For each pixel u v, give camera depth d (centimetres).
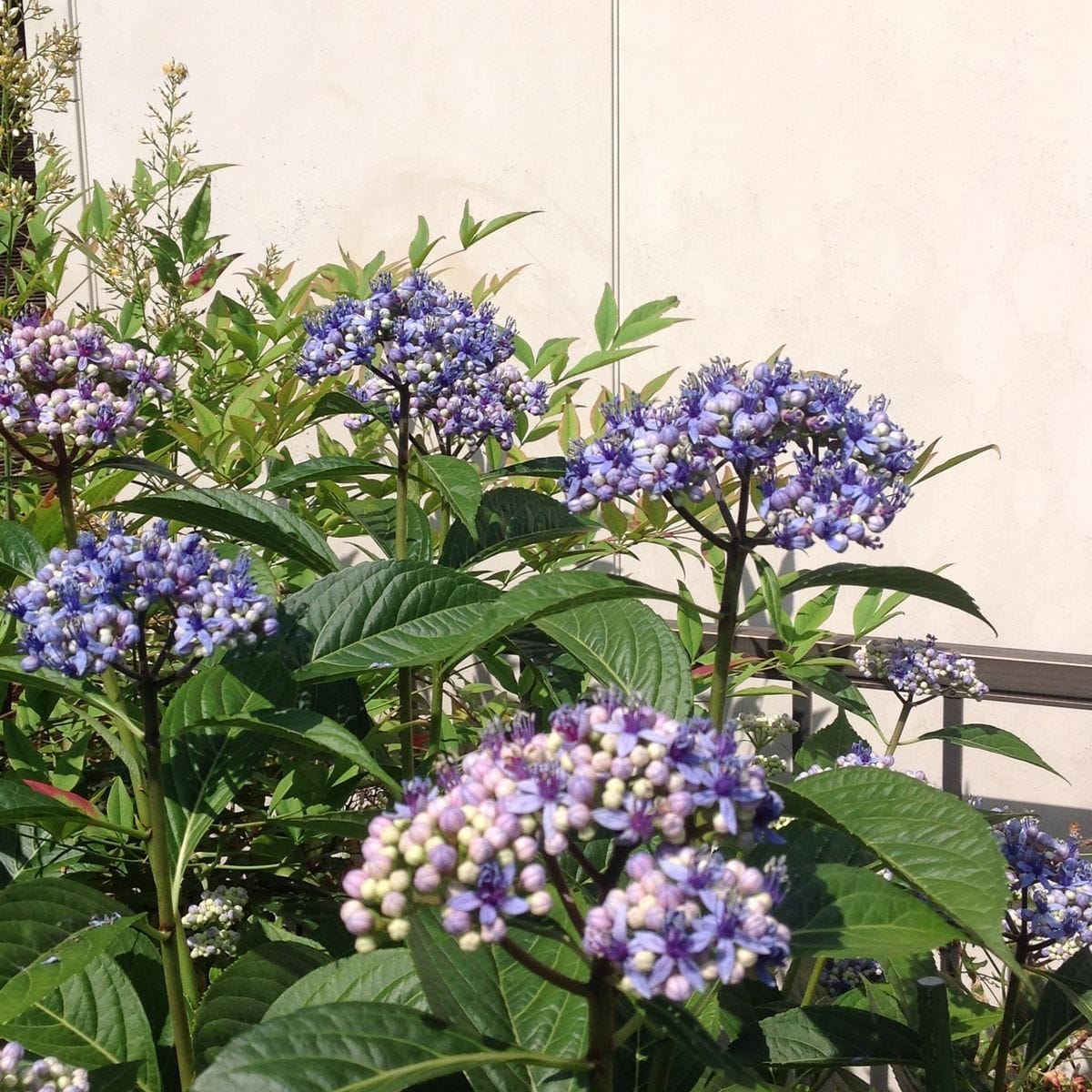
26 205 383
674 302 350
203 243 374
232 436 321
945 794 161
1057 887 226
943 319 371
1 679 182
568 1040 160
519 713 158
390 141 421
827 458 191
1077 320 359
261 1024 132
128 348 230
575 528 264
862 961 283
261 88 433
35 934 168
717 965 121
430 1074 130
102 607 166
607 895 137
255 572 199
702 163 389
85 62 448
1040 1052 225
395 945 178
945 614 382
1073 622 369
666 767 133
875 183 373
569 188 404
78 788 286
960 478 375
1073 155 355
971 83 361
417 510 283
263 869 274
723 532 326
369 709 312
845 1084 259
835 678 311
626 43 391
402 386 257
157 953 213
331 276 380
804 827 191
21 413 221
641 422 196
